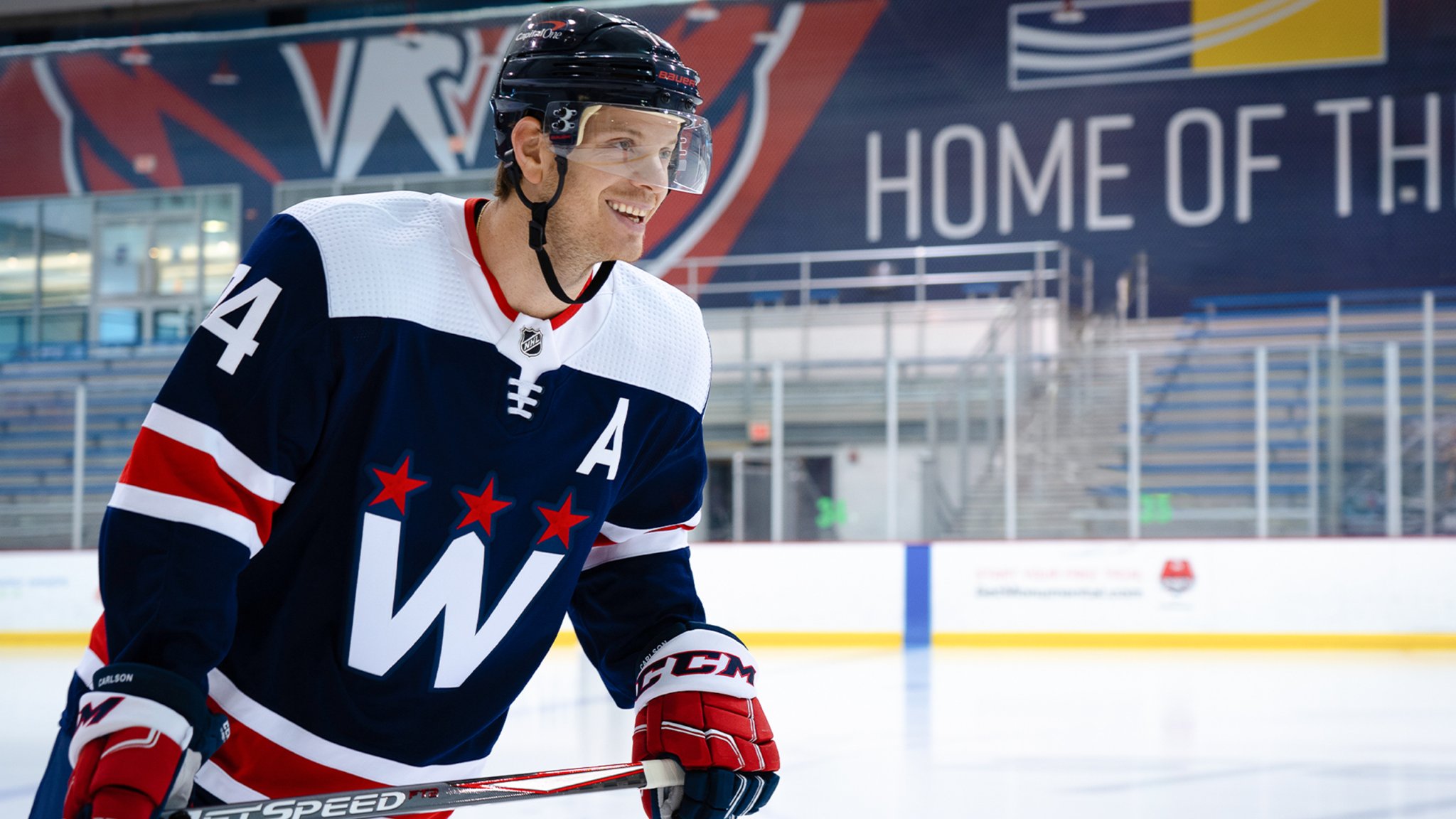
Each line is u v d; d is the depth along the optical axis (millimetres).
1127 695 6160
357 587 1031
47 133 11938
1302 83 10555
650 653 1192
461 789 1019
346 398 985
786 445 10891
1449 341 10234
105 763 828
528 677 1195
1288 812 3703
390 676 1073
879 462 10656
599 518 1162
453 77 11500
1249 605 8383
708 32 11266
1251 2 10609
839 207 11102
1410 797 3895
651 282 1214
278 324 950
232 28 13383
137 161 11836
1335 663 7523
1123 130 10766
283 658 1043
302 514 1014
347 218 1006
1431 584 8227
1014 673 7082
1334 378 9117
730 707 1139
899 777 4191
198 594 902
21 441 11594
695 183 1125
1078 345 10773
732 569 8938
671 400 1188
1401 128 10422
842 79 11109
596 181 1007
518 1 12562
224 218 11758
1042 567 8609
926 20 11008
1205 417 10383
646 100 993
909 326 10953
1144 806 3768
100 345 11836
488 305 1041
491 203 1078
